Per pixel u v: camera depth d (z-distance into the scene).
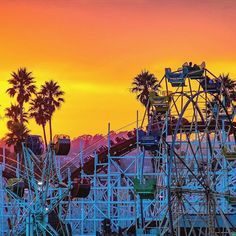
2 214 145.88
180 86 120.00
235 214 126.31
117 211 156.50
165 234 119.56
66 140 129.50
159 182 131.12
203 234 120.62
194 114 117.62
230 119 117.25
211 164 120.19
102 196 156.75
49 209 128.00
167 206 114.50
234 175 136.50
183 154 132.62
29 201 132.25
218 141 128.88
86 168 156.75
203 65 118.38
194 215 120.12
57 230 132.88
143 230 116.94
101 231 145.62
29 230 127.44
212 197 113.69
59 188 132.88
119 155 161.38
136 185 113.44
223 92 121.81
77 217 157.00
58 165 141.00
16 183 134.88
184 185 122.44
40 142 136.50
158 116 127.44
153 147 120.62
